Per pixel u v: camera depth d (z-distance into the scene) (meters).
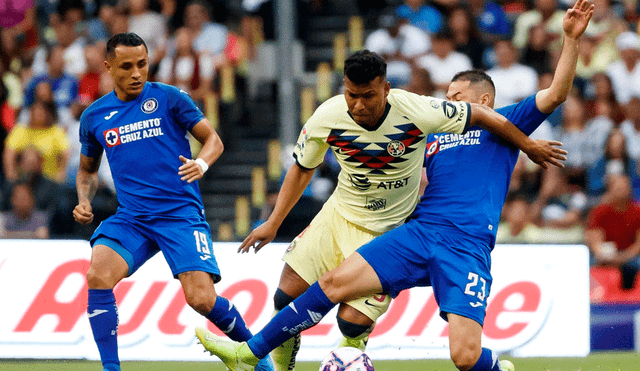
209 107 41.72
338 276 17.06
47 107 40.78
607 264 33.69
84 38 45.44
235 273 26.94
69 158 40.03
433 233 17.06
